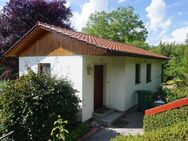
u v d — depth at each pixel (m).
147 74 16.81
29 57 11.58
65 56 10.26
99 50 9.20
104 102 12.20
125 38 40.41
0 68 20.11
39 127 7.76
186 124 4.63
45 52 10.98
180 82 18.33
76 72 9.94
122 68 11.84
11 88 8.05
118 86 11.98
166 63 25.62
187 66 24.97
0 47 19.08
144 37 44.12
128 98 12.37
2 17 19.75
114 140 4.65
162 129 4.68
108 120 10.30
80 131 8.66
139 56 12.23
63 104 8.22
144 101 12.24
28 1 20.42
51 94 8.09
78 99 9.16
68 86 8.96
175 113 5.05
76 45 9.89
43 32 10.91
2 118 7.82
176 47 31.06
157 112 5.27
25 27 19.78
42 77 8.49
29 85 8.05
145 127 5.32
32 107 7.71
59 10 21.91
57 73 9.94
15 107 7.77
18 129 7.79
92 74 10.57
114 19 43.72
